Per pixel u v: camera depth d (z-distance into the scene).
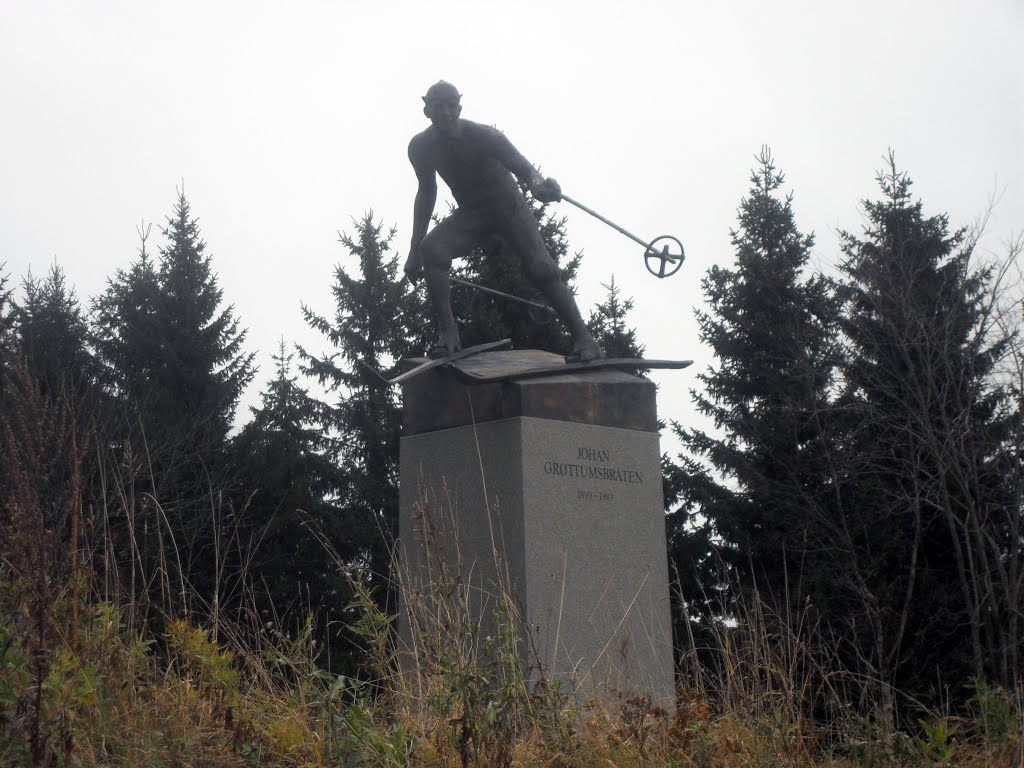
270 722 4.61
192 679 4.87
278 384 25.08
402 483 7.16
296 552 20.62
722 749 4.79
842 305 22.12
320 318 25.36
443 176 7.22
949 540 18.95
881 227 21.16
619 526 6.82
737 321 22.98
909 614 16.67
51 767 3.81
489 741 4.21
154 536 16.23
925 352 18.80
